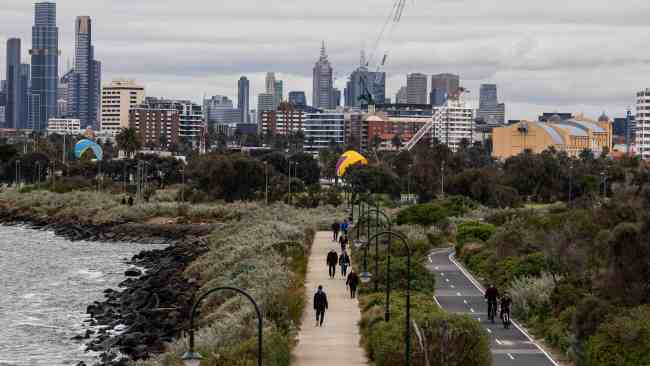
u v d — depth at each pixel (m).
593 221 86.25
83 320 98.31
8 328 93.25
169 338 83.56
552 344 67.31
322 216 184.75
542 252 97.50
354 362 59.28
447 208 180.25
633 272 66.69
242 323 67.94
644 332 56.56
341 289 91.50
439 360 55.19
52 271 139.75
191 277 120.00
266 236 138.12
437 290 95.44
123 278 132.38
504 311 74.56
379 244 125.44
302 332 69.38
